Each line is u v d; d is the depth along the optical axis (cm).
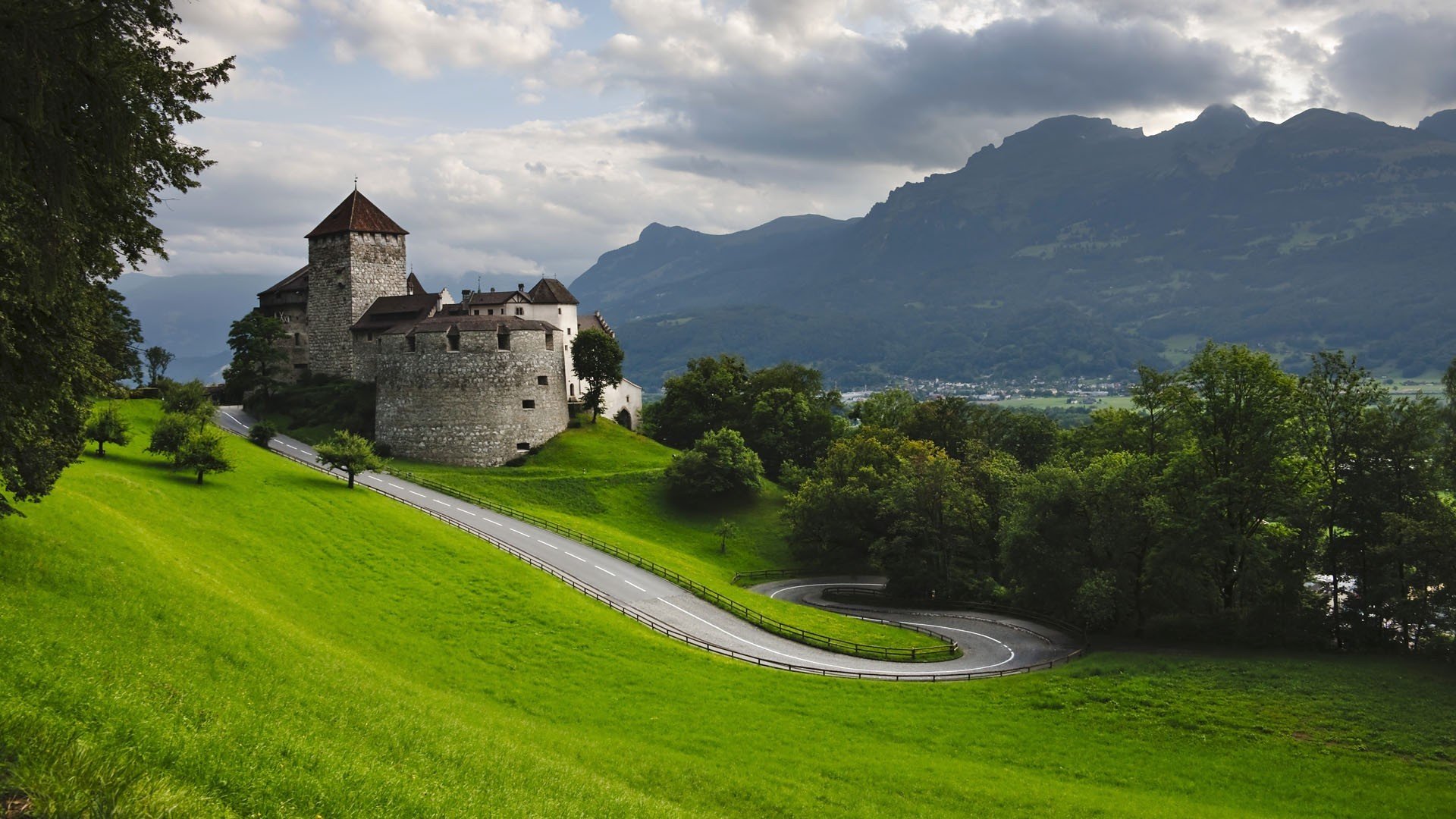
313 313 16300
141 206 3388
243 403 16200
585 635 7056
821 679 6800
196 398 12556
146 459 9881
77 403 3891
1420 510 6862
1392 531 6656
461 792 3188
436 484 12069
